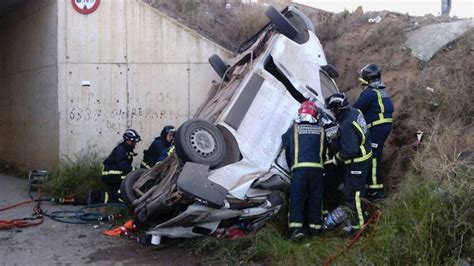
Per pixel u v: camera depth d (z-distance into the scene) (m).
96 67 10.56
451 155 6.45
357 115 6.54
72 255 6.42
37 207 8.80
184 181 6.00
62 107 10.56
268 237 6.12
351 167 6.49
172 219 6.27
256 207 6.62
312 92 7.74
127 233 7.29
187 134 6.41
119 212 8.30
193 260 6.17
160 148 9.12
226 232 6.64
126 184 7.66
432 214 5.20
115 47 10.56
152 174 7.66
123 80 10.59
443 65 8.12
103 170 9.03
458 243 5.06
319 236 6.47
